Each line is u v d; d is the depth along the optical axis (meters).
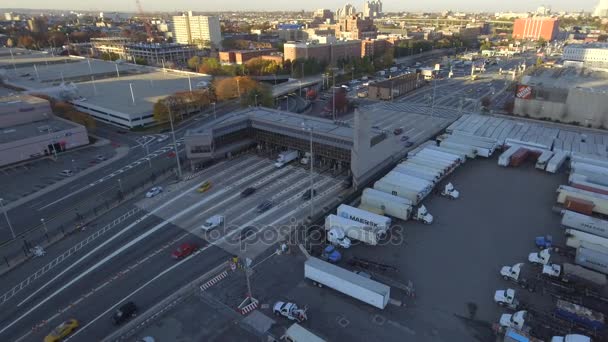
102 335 56.84
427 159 107.69
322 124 113.88
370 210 85.25
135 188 102.19
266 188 100.06
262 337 55.12
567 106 152.75
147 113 160.12
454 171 107.44
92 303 63.16
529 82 177.12
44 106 147.75
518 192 94.75
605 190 89.88
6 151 119.50
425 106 185.12
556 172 105.50
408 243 75.38
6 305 63.84
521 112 164.25
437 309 59.00
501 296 59.00
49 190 104.06
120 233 82.44
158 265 71.62
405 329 55.53
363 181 99.00
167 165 117.31
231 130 118.19
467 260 69.94
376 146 101.69
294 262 71.19
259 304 61.41
